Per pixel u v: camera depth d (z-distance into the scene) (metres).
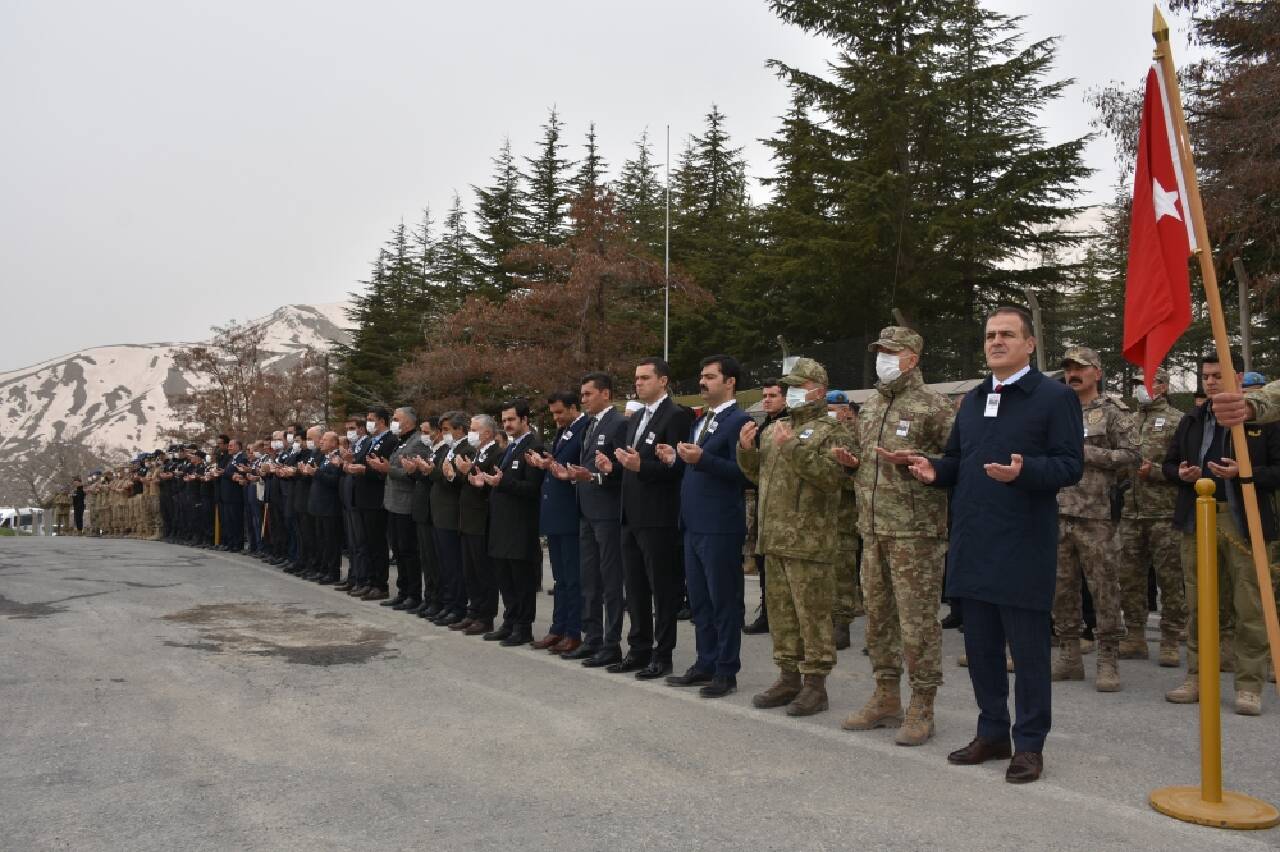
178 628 9.02
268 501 15.40
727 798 4.31
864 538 5.59
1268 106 16.86
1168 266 4.64
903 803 4.24
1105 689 6.60
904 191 28.22
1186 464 6.31
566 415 8.42
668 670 7.12
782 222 31.06
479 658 7.77
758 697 6.15
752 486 6.92
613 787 4.46
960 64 30.77
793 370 5.91
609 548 7.52
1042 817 4.05
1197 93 18.95
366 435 12.00
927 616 5.28
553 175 46.38
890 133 28.16
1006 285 29.84
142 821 4.02
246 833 3.88
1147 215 4.76
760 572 9.20
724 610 6.50
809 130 30.09
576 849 3.70
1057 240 30.03
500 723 5.65
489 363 25.55
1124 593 7.85
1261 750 5.09
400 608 10.63
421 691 6.50
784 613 6.11
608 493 7.52
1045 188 28.89
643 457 7.03
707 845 3.74
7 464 135.62
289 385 44.81
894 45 29.39
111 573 13.77
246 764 4.82
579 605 8.16
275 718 5.75
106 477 28.89
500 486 8.46
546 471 8.31
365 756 4.96
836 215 30.66
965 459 4.84
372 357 51.16
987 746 4.90
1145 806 4.20
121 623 9.28
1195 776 4.65
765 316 33.75
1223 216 17.02
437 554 9.72
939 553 5.32
